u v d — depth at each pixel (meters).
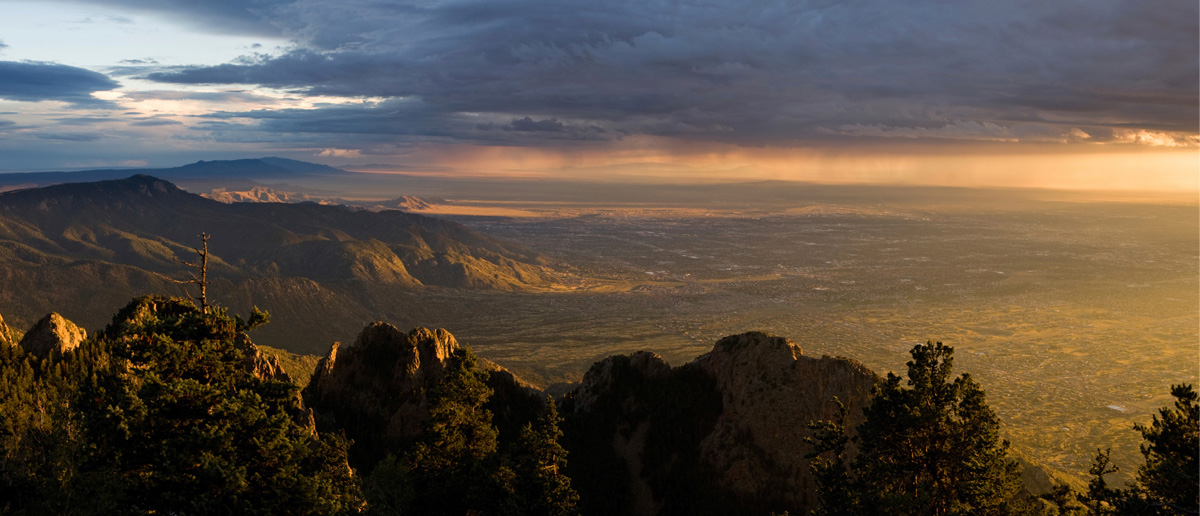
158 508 30.14
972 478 37.84
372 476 54.19
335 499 33.41
